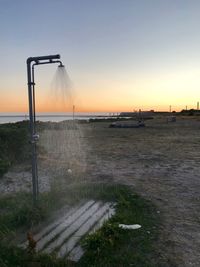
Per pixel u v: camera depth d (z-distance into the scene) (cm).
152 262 335
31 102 439
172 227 435
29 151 893
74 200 532
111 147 1412
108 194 569
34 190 455
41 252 341
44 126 1270
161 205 535
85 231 402
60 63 422
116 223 413
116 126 3091
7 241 366
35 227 412
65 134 1298
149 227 428
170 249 366
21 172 773
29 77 432
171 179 746
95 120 4550
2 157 822
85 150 1265
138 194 598
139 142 1648
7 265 315
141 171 845
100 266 321
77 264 326
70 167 860
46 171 790
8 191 611
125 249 359
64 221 439
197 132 2398
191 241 391
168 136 2034
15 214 438
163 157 1106
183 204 545
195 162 996
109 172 826
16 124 1164
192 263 336
